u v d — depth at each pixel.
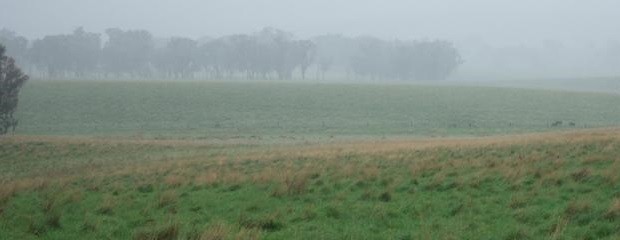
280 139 56.31
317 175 18.28
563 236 9.76
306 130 71.06
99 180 21.45
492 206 12.50
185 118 84.62
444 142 34.00
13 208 14.37
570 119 81.00
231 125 77.56
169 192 15.98
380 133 66.06
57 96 100.31
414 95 111.75
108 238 10.99
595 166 15.91
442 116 86.19
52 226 12.12
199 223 12.12
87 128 75.12
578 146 20.44
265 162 24.75
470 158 19.84
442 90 122.06
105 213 13.74
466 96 111.50
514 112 89.75
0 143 44.47
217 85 124.19
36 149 42.56
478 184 14.83
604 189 13.00
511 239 9.99
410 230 10.96
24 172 32.41
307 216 12.30
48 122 79.88
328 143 45.66
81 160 37.66
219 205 14.23
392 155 23.38
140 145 45.56
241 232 10.55
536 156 18.53
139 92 107.81
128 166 29.16
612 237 9.42
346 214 12.45
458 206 12.51
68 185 20.08
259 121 81.38
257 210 13.47
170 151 41.38
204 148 43.62
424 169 17.84
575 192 13.09
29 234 11.39
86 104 94.38
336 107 95.56
